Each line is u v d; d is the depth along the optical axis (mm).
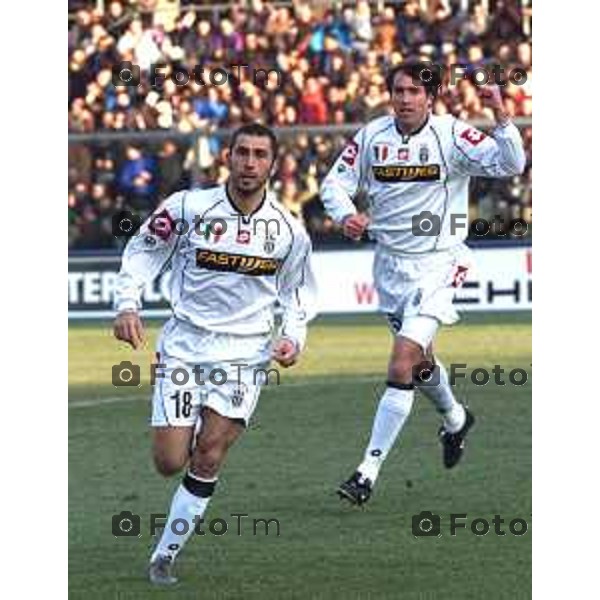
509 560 29984
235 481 36594
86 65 73688
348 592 27984
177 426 28406
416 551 30734
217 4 77625
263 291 28609
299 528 32469
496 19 74188
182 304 28750
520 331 57375
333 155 66250
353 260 62906
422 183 34375
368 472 32750
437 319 34250
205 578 29031
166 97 72188
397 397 33031
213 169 66625
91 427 43344
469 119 68688
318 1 74625
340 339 57188
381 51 73938
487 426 42094
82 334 60250
